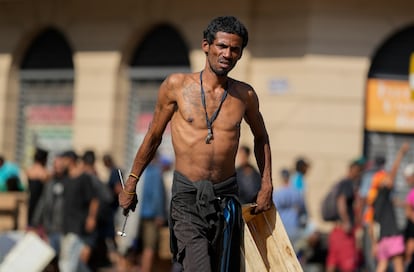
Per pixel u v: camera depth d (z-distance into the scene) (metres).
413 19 39.69
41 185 34.84
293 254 13.86
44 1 45.34
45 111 45.62
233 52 13.42
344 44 39.44
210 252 13.65
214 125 13.52
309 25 39.28
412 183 32.88
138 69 43.28
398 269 32.12
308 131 39.34
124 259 32.91
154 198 31.94
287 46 39.72
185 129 13.55
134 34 43.06
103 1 43.75
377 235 33.50
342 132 39.44
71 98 44.94
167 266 33.34
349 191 33.62
